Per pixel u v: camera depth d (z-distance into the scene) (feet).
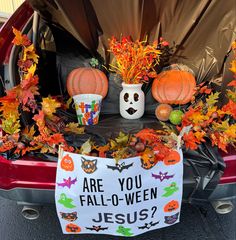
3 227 5.90
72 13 5.78
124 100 6.39
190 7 5.83
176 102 6.63
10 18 5.80
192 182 4.56
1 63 5.16
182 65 7.04
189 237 5.58
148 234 5.70
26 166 4.45
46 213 6.36
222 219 6.06
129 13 5.96
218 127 4.56
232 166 4.52
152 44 6.70
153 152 4.31
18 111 4.65
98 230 4.76
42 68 6.42
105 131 5.56
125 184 4.39
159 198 4.59
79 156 4.31
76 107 5.98
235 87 5.09
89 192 4.44
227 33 6.01
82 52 7.14
